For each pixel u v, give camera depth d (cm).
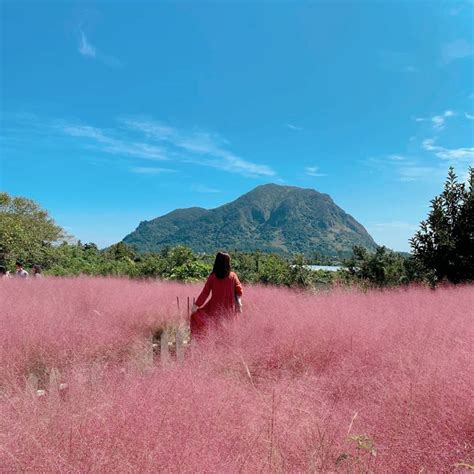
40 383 480
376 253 1577
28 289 1180
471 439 291
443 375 360
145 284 1356
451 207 1541
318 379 398
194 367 404
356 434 289
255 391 362
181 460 231
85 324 659
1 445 243
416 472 263
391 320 621
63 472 225
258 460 249
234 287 681
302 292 1181
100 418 267
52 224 3450
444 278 1470
